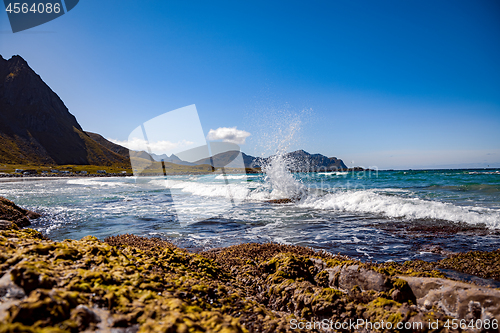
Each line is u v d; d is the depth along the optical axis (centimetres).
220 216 1077
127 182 3672
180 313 210
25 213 1133
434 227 937
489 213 1073
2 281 203
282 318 307
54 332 156
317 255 561
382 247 724
